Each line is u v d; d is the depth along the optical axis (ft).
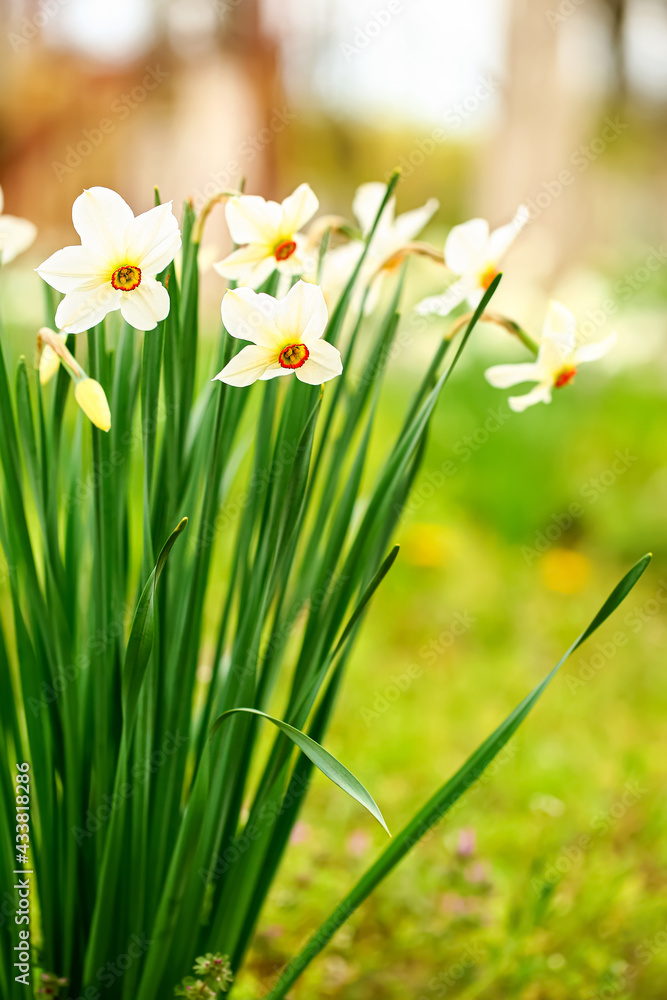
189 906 3.71
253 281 3.61
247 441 3.96
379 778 5.62
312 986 4.28
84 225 3.36
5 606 5.19
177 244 3.38
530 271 13.92
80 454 3.73
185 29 16.51
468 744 6.48
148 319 3.41
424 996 4.28
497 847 5.02
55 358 3.59
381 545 3.79
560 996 4.28
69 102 17.25
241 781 3.78
